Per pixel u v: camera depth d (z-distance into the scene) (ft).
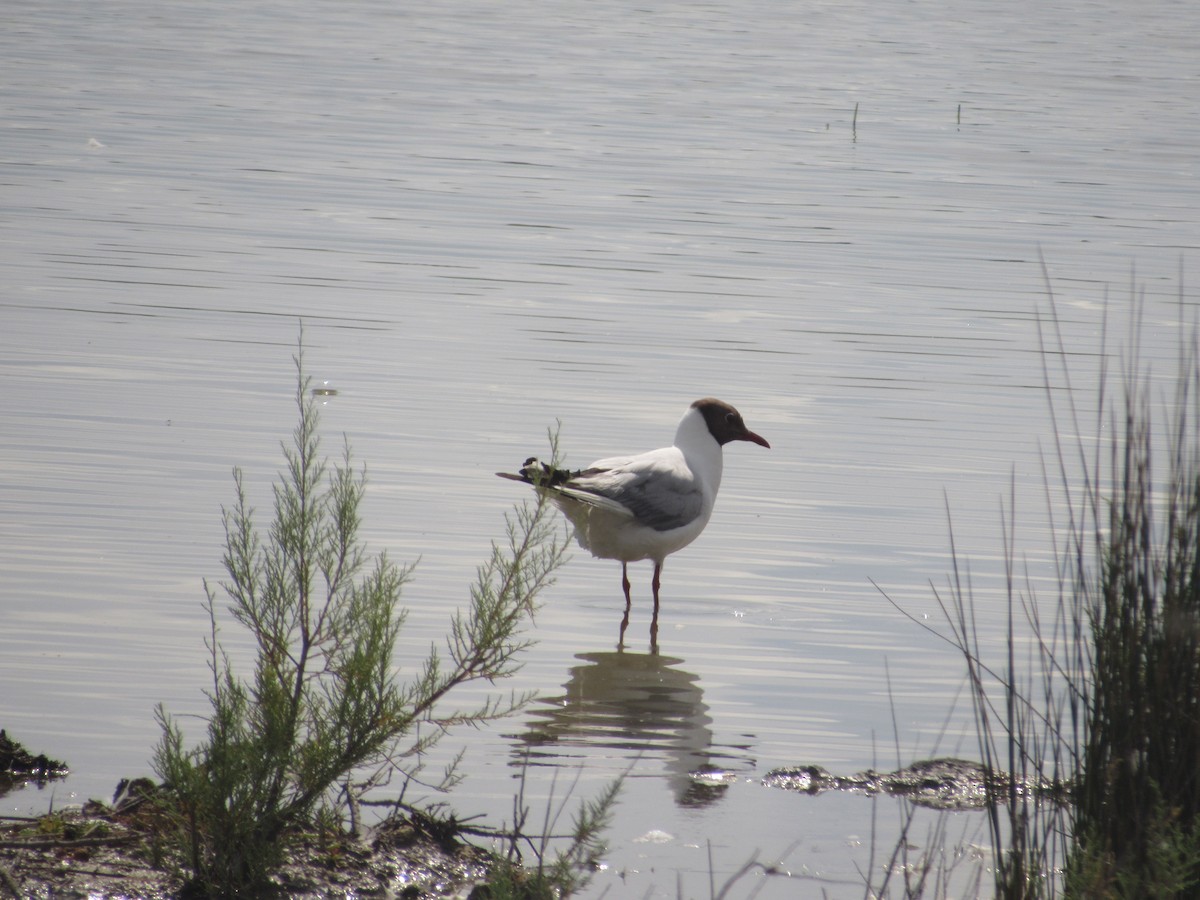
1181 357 27.37
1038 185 103.19
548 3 193.98
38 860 25.54
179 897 24.99
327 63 146.20
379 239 83.66
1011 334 68.49
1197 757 24.11
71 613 37.91
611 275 77.77
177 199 90.99
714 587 42.98
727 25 179.93
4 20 159.33
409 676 35.04
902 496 49.73
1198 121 128.88
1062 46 168.66
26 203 87.66
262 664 29.09
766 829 28.86
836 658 38.01
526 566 31.27
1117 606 25.46
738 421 45.24
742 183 102.06
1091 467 52.44
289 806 26.25
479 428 54.60
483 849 27.37
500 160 107.14
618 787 26.53
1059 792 25.88
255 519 44.75
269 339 64.49
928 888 26.71
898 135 120.88
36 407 54.24
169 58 143.95
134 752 30.83
